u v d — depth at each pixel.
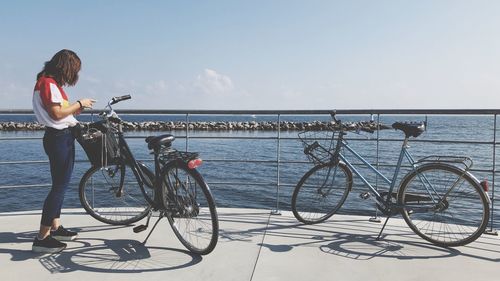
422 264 2.83
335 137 3.72
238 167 15.29
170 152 3.04
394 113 3.71
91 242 3.25
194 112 4.29
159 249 3.10
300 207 3.80
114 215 3.73
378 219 3.90
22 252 3.03
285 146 20.95
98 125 3.28
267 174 13.73
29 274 2.64
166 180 3.06
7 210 9.43
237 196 10.41
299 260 2.89
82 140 3.19
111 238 3.35
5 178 13.94
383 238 3.38
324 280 2.57
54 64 2.96
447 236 3.24
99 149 3.33
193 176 2.89
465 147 17.67
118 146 3.39
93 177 3.73
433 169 3.22
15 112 4.05
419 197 3.27
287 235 3.45
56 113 2.89
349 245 3.21
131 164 3.37
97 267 2.76
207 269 2.73
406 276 2.63
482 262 2.87
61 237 3.26
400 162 3.42
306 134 3.85
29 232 3.50
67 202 9.28
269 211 4.20
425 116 3.72
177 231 3.14
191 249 3.01
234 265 2.80
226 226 3.69
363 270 2.72
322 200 3.82
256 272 2.68
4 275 2.62
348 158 3.69
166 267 2.76
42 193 11.45
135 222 3.75
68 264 2.80
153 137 3.13
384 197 3.45
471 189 3.15
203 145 22.09
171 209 3.06
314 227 3.68
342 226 3.72
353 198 7.60
